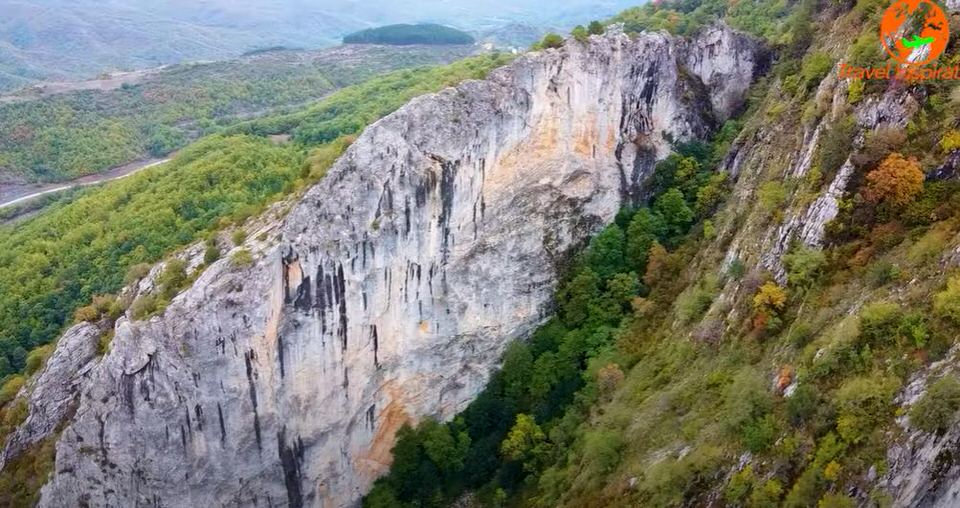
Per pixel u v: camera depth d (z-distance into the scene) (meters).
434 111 53.59
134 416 47.72
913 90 36.59
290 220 49.91
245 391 49.91
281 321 49.97
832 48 49.06
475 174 55.75
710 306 46.84
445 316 57.88
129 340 47.22
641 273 59.16
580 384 56.34
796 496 30.03
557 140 58.91
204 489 50.91
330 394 53.78
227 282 48.31
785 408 33.50
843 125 39.38
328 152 57.91
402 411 59.09
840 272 36.03
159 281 52.84
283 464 53.53
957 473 25.16
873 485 27.77
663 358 48.47
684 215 59.09
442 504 57.44
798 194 42.12
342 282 51.59
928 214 33.50
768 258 42.22
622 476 42.34
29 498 48.75
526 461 54.78
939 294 29.33
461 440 58.66
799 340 35.38
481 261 58.25
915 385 28.38
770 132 51.88
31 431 50.69
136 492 49.25
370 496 58.03
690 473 36.72
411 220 53.50
